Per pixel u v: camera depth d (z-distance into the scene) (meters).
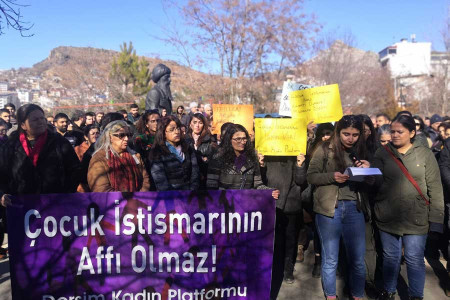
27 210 2.97
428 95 42.00
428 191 3.55
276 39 18.84
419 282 3.57
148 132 4.98
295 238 4.66
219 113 6.25
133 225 3.10
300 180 4.12
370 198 3.90
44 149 3.48
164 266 3.17
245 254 3.31
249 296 3.34
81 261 3.05
